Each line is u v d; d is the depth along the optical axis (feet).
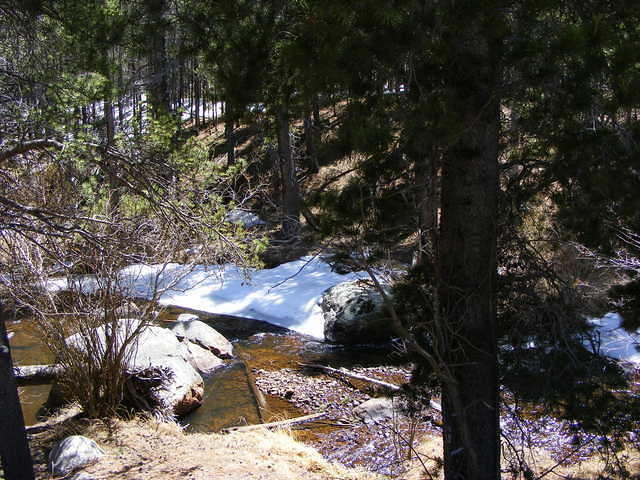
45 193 22.70
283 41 15.66
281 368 38.88
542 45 11.82
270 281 56.75
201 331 40.73
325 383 35.81
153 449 22.84
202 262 27.48
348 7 11.37
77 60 17.39
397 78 13.19
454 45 12.77
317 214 14.53
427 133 12.42
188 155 20.72
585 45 11.55
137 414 26.68
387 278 17.83
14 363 34.78
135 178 20.11
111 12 16.48
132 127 19.06
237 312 51.52
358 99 12.95
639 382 21.58
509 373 16.99
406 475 23.65
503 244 17.26
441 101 12.60
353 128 12.16
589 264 19.86
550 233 18.45
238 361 38.99
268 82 16.74
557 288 17.17
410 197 14.61
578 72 11.96
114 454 22.08
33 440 23.47
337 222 14.23
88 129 18.52
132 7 16.46
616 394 19.62
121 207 23.15
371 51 11.97
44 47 17.87
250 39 15.88
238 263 23.20
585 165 13.82
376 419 29.86
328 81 12.92
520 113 16.34
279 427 28.91
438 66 13.09
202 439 24.54
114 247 22.34
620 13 13.10
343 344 43.16
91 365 25.80
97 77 17.17
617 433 17.08
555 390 16.49
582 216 15.56
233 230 23.02
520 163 16.94
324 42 12.29
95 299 26.30
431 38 12.03
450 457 17.26
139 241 23.57
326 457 25.96
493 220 16.38
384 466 24.81
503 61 12.71
